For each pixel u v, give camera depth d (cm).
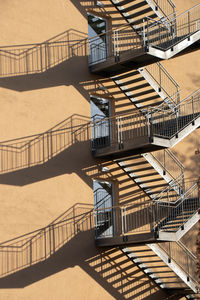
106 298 1778
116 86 1967
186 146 2317
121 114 1812
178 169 2052
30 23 1756
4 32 1691
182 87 2342
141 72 1914
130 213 1903
